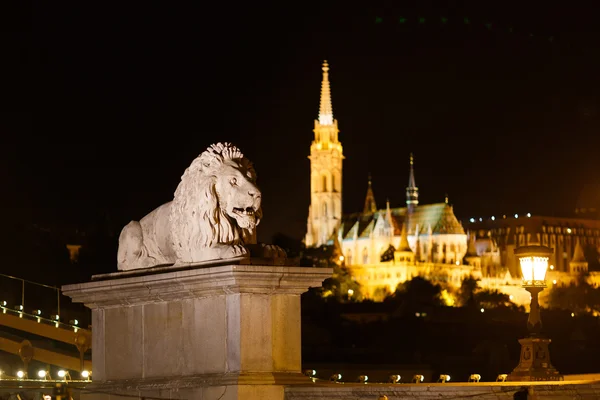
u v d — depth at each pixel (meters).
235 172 27.53
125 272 29.75
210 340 26.67
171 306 27.88
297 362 26.52
